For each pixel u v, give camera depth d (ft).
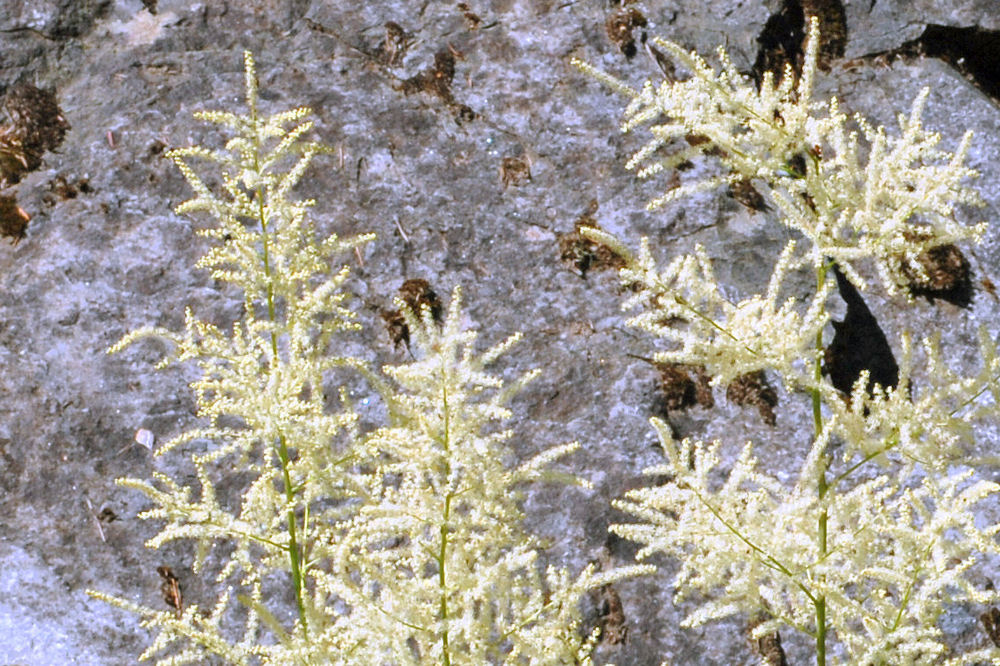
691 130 10.78
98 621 15.07
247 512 10.81
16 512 15.74
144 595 15.30
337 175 18.01
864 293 17.92
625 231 17.62
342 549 10.07
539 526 15.51
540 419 16.17
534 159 18.35
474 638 10.22
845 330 17.54
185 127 18.49
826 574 10.88
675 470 10.78
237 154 17.89
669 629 15.17
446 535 10.13
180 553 15.48
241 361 10.94
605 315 16.97
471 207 17.78
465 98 18.98
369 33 19.61
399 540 14.46
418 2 19.95
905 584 10.74
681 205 17.78
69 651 14.88
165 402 16.28
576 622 11.05
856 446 10.83
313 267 11.33
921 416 10.57
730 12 20.15
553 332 16.83
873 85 20.15
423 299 16.97
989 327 17.71
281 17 19.89
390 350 16.62
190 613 11.14
